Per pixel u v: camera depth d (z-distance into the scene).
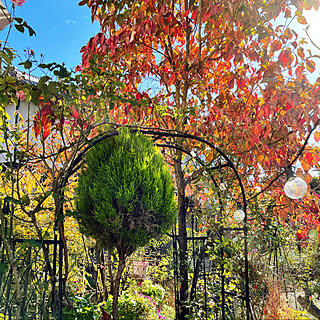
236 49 3.30
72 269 3.41
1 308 2.38
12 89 2.26
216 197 3.01
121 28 3.66
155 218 2.20
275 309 2.33
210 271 3.32
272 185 3.62
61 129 2.37
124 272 3.81
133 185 2.11
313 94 3.12
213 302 3.22
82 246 3.69
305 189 2.51
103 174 2.15
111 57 3.22
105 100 2.42
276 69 3.04
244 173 3.76
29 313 2.45
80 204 2.22
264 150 3.21
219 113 3.55
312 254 4.44
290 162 3.54
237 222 2.93
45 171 3.58
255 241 2.83
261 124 3.31
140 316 3.32
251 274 2.81
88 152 2.38
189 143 3.58
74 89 2.14
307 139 3.13
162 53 3.82
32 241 2.12
